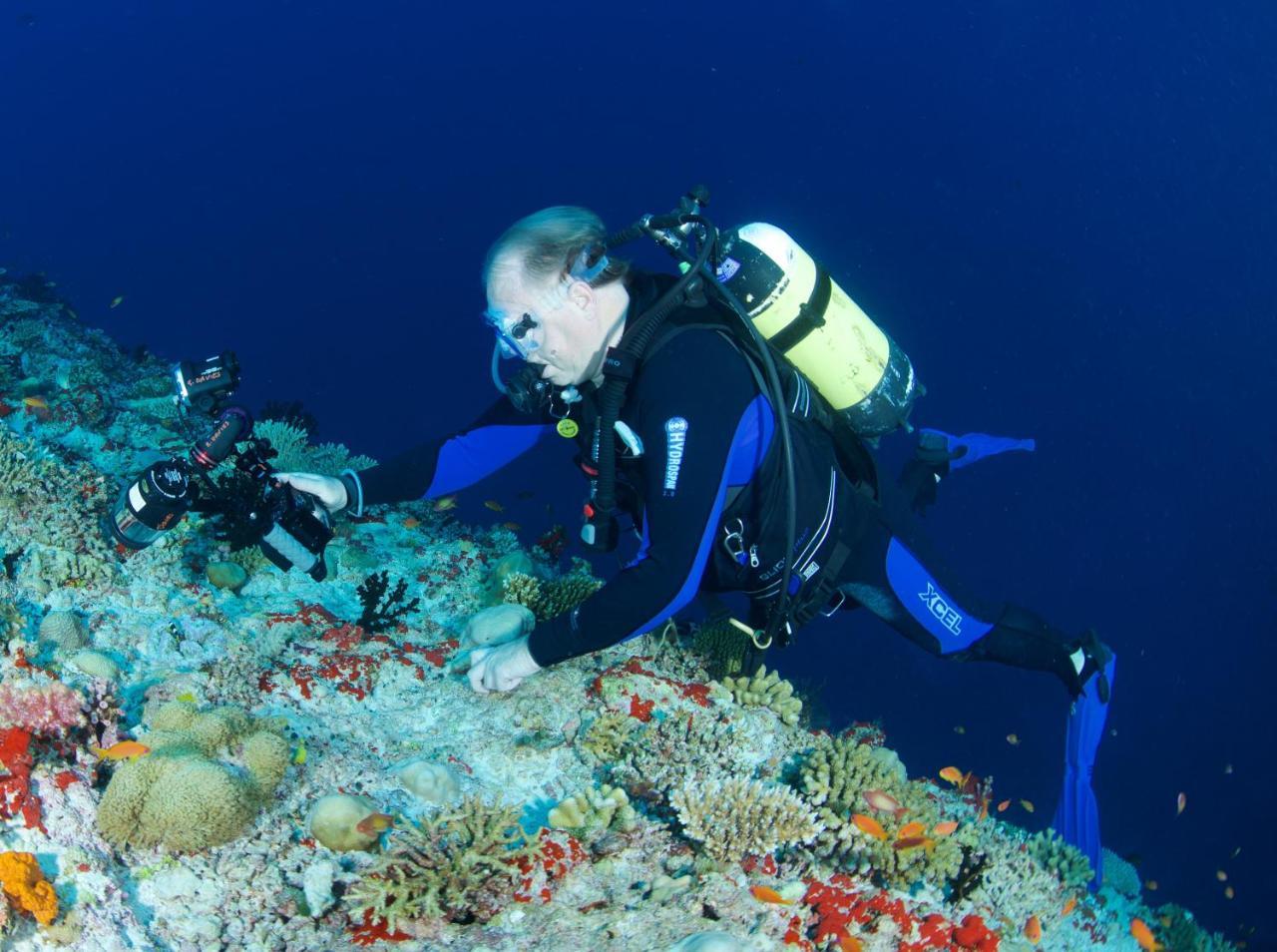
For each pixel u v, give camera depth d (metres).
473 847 2.90
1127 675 18.42
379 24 94.81
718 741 3.76
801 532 3.46
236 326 52.00
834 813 3.57
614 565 10.31
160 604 3.99
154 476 3.22
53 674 3.25
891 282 62.44
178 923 2.59
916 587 3.95
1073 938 3.97
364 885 2.74
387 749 3.48
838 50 90.25
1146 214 63.09
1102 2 69.00
